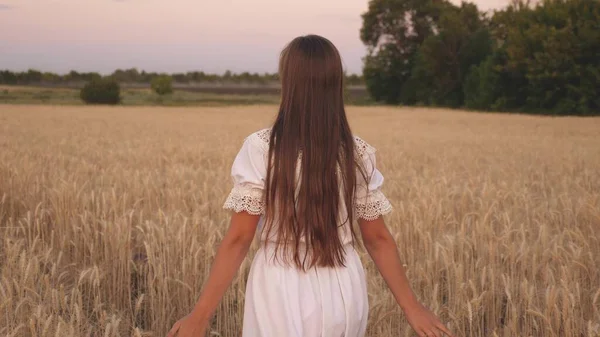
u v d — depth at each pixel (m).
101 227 5.71
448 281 4.10
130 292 4.45
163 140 18.22
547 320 3.32
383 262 2.09
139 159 12.20
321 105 1.90
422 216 6.17
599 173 10.62
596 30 43.22
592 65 43.94
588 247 4.81
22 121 28.89
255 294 1.96
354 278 2.01
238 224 1.93
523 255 4.42
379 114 43.47
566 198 6.97
